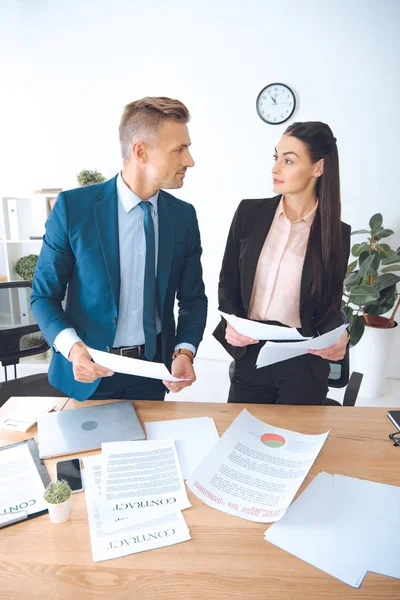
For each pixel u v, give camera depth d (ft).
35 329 6.45
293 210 4.44
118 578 2.22
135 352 4.34
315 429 3.53
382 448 3.30
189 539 2.45
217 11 9.86
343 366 5.61
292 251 4.49
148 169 3.85
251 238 4.62
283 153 4.09
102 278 4.04
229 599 2.11
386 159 9.81
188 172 10.96
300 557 2.34
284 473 2.96
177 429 3.48
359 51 9.40
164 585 2.18
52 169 11.51
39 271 4.12
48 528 2.52
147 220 4.10
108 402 3.89
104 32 10.48
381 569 2.28
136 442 3.25
